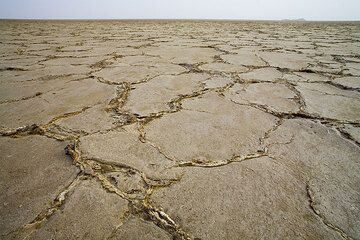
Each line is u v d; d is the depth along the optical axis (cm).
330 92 216
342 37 780
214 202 94
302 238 80
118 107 180
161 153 124
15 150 127
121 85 231
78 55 401
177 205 92
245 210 91
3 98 200
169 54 405
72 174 109
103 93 209
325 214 89
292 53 429
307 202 94
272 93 212
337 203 94
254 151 127
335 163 117
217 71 287
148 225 84
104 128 149
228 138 139
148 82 241
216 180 106
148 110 175
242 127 152
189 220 86
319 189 101
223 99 197
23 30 1076
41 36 768
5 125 153
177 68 302
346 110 177
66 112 172
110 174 109
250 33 931
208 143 134
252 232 82
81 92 212
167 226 84
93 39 666
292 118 165
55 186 101
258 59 365
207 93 210
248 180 106
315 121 160
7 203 93
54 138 139
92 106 182
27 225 84
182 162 118
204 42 589
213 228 83
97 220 86
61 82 243
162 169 113
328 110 177
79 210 90
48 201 94
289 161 119
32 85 234
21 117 164
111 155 122
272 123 157
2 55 407
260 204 93
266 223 85
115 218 86
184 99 196
